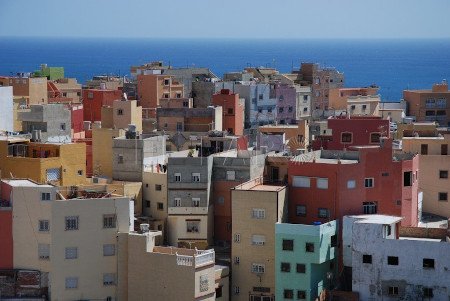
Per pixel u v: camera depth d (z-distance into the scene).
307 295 151.62
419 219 181.25
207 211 170.00
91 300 146.75
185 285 143.50
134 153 178.38
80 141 195.00
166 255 144.62
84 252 146.62
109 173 185.62
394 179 162.75
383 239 145.12
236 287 158.50
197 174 169.75
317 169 160.38
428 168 188.75
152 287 145.62
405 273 144.50
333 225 153.88
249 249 157.62
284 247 152.62
